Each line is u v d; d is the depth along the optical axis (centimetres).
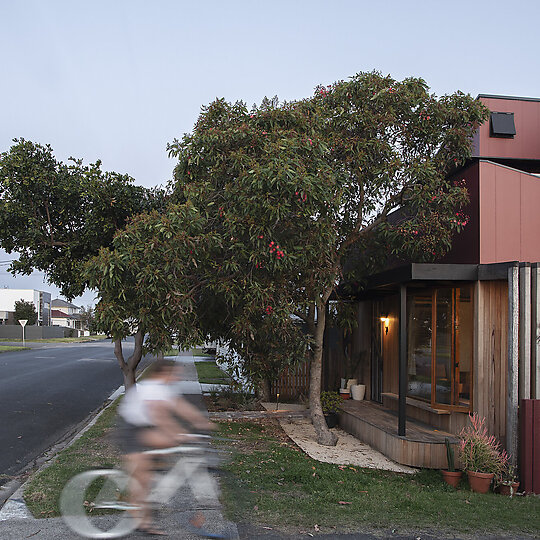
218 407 1196
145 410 488
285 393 1359
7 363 2411
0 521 470
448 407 834
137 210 1098
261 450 791
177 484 481
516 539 482
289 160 707
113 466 645
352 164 877
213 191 815
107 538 434
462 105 888
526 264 718
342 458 793
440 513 547
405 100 868
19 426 986
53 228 1107
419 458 760
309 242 781
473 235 843
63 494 514
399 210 1048
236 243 737
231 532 452
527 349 715
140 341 1151
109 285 735
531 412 690
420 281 810
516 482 684
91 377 1881
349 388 1255
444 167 900
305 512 522
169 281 718
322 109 888
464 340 821
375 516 525
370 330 1234
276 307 750
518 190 841
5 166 1020
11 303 7244
